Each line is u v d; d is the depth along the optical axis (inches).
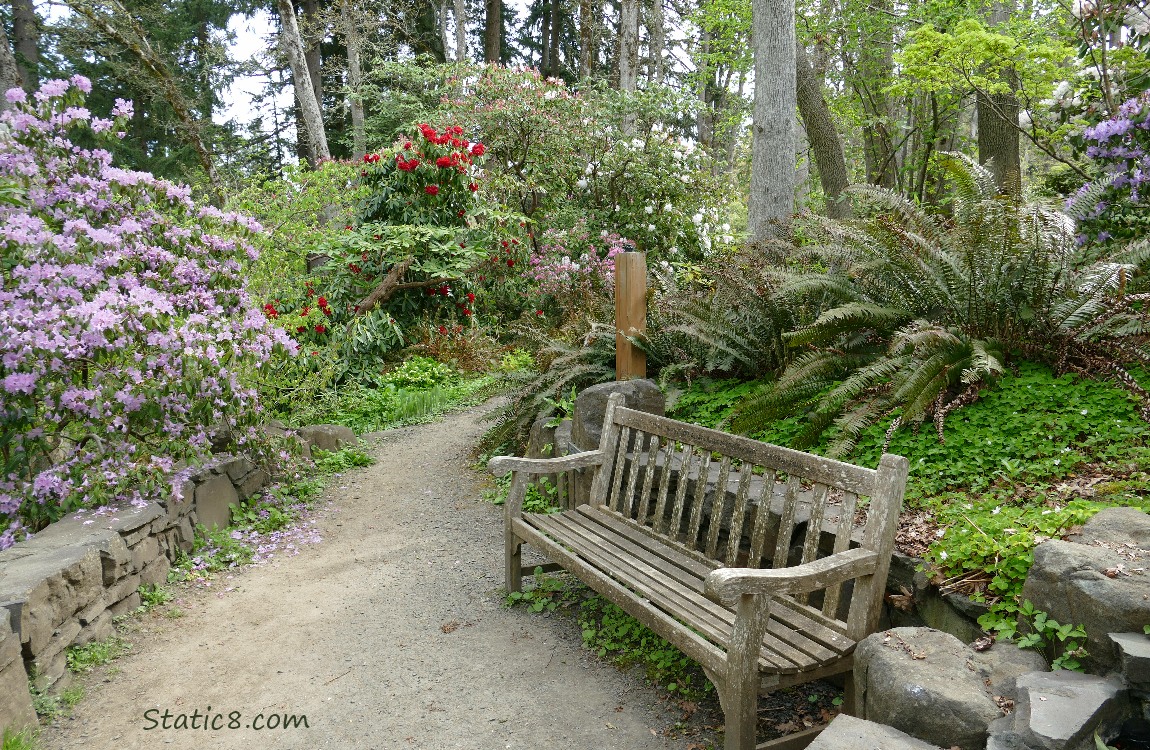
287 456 196.2
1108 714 63.8
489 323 385.7
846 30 405.4
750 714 80.0
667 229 432.8
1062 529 88.8
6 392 133.3
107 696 104.7
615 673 108.0
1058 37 300.2
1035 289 133.0
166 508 146.4
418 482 210.4
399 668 111.0
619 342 180.7
